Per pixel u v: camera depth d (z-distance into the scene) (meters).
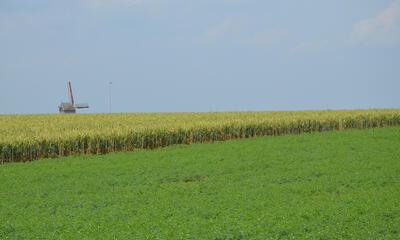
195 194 27.81
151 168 36.81
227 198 25.86
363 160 39.03
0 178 33.88
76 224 20.48
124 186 31.22
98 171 36.09
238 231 18.53
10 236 19.02
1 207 25.52
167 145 54.38
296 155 42.31
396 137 55.66
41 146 46.56
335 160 39.28
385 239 17.92
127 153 46.25
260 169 35.97
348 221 20.44
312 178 32.44
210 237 17.94
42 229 19.84
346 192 27.78
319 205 23.48
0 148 44.19
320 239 18.03
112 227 19.73
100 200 26.36
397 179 31.47
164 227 19.41
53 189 30.19
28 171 36.59
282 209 22.75
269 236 18.20
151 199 26.27
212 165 37.66
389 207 22.62
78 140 48.56
